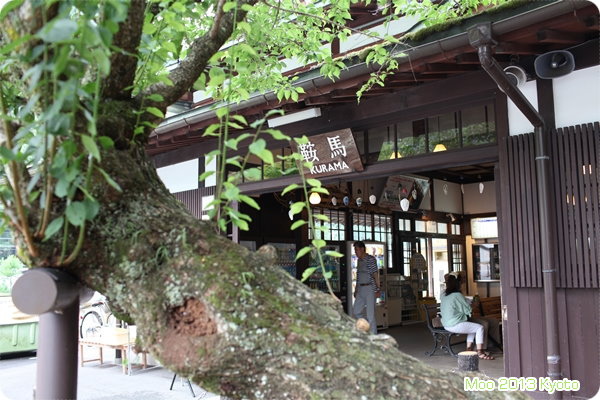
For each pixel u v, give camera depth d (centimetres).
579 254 409
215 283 122
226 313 118
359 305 834
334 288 1007
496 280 1202
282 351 115
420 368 123
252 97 558
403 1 504
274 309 121
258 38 399
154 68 200
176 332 123
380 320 1031
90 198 124
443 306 741
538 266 432
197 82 241
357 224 1055
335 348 117
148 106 168
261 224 927
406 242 1144
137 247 133
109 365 735
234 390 119
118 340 683
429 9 520
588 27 358
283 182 670
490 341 826
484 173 1199
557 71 408
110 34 123
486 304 933
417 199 1155
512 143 456
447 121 520
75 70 119
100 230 138
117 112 152
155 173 164
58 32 107
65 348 156
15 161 131
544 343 431
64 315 156
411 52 423
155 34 215
